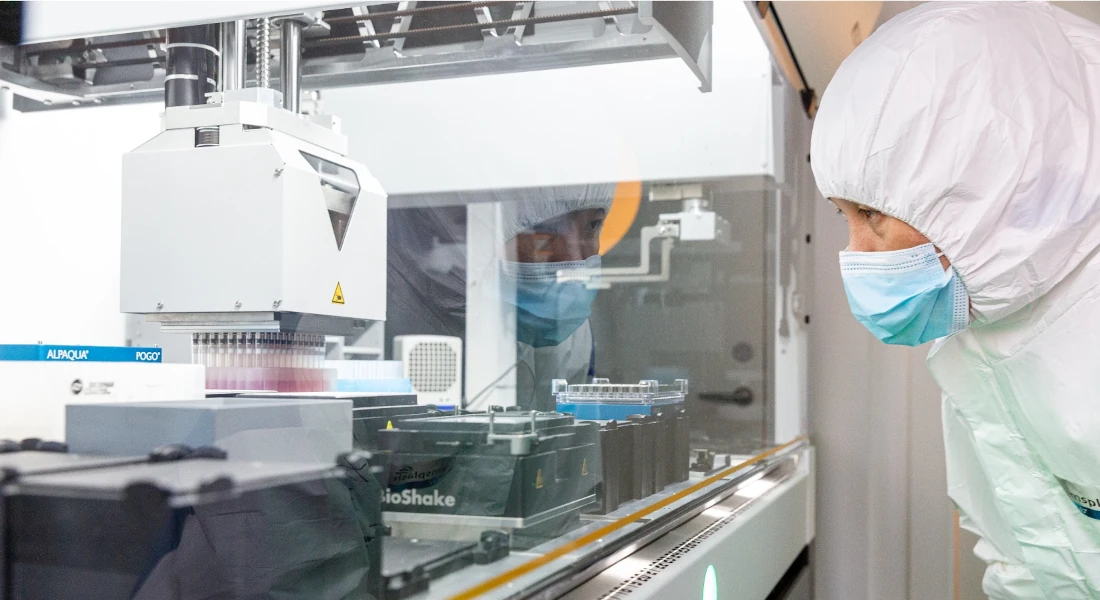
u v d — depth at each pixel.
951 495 1.80
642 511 1.15
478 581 0.78
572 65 1.58
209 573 0.63
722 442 1.78
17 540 0.63
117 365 0.81
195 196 1.03
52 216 2.14
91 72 1.61
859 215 1.42
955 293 1.33
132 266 1.06
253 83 1.38
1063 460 1.32
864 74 1.35
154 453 0.68
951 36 1.30
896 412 2.45
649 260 1.76
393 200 1.92
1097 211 1.22
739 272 2.01
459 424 0.85
